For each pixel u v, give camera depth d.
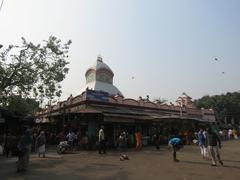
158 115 31.41
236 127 53.28
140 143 23.02
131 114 27.81
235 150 21.12
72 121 27.34
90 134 25.12
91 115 25.67
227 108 68.25
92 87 36.22
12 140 17.94
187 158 15.88
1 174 11.14
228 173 10.65
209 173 10.70
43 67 23.38
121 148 23.62
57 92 24.48
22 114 27.30
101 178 10.08
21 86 23.05
